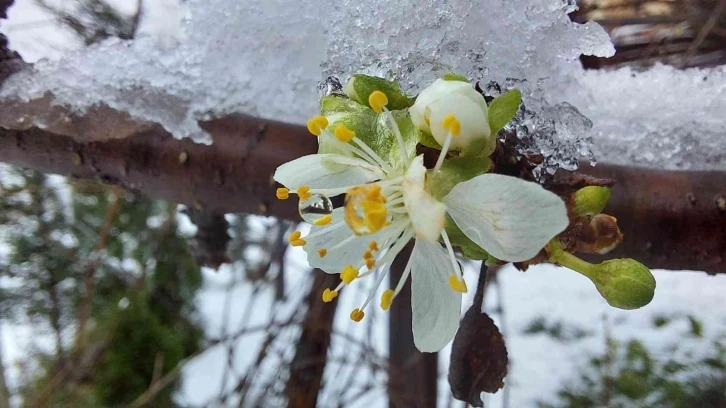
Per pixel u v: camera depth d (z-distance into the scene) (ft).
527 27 0.16
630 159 0.19
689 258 0.18
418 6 0.15
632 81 0.19
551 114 0.16
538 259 0.15
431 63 0.15
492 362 0.17
